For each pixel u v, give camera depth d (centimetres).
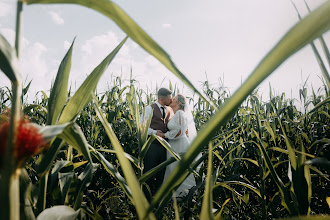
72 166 128
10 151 41
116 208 198
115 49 81
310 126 359
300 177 111
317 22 29
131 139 375
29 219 77
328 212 207
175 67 42
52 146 80
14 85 44
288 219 31
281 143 324
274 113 370
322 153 266
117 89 477
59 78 87
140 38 42
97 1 41
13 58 44
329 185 225
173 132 366
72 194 121
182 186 323
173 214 199
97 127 339
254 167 299
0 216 39
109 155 344
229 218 190
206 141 41
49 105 84
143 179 132
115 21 43
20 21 50
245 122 362
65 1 46
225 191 235
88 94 78
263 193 154
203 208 40
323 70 73
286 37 31
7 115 51
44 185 90
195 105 551
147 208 44
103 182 295
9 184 40
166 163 133
